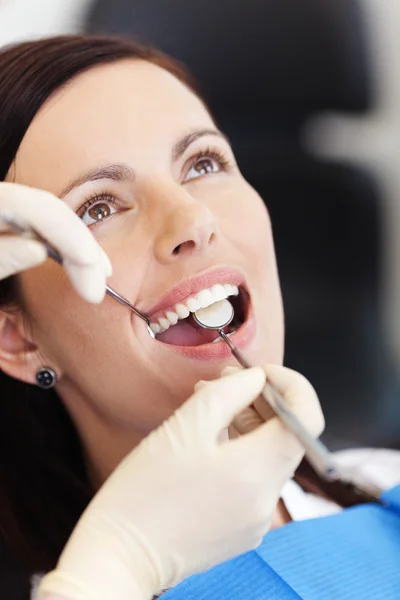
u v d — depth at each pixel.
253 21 1.97
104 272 0.84
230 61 2.00
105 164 1.04
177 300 1.03
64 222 0.82
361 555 1.07
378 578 1.03
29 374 1.16
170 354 1.04
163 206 1.03
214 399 0.87
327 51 2.01
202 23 1.95
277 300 1.16
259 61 2.00
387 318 2.23
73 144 1.05
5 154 1.08
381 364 2.18
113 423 1.16
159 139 1.07
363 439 2.15
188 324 1.12
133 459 0.86
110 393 1.09
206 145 1.13
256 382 0.88
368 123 2.19
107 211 1.07
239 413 0.96
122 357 1.05
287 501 1.29
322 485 1.33
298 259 2.15
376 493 1.31
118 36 1.32
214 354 1.05
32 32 1.96
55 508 1.23
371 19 2.10
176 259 1.03
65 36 1.18
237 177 1.19
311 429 0.86
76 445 1.26
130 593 0.82
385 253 2.16
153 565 0.84
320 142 2.11
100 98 1.07
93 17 1.94
